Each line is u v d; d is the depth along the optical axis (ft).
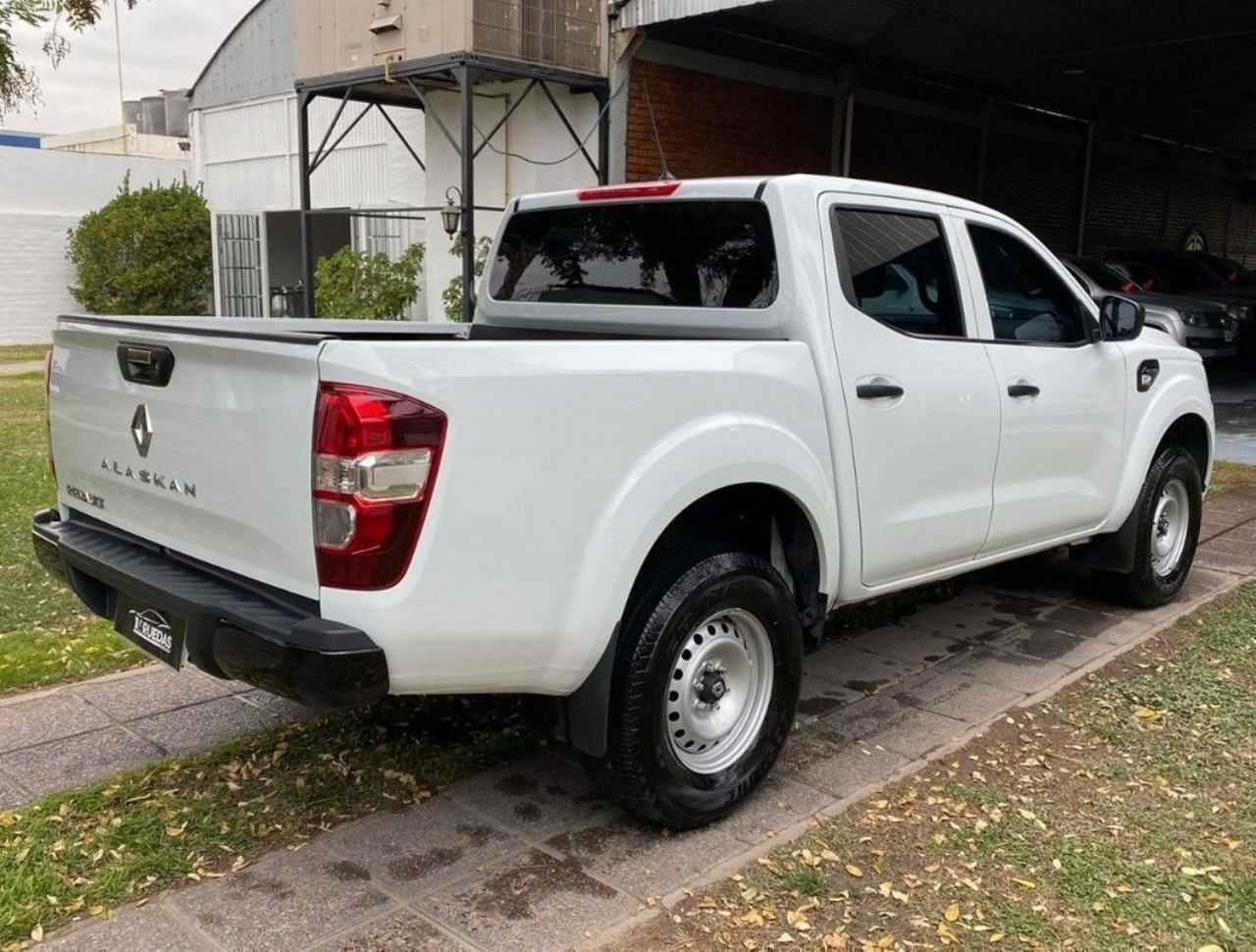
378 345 8.87
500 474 9.39
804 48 40.16
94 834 11.02
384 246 54.85
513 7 32.89
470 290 34.04
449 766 12.78
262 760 12.82
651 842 11.19
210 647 9.69
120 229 78.13
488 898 10.14
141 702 14.48
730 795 11.51
